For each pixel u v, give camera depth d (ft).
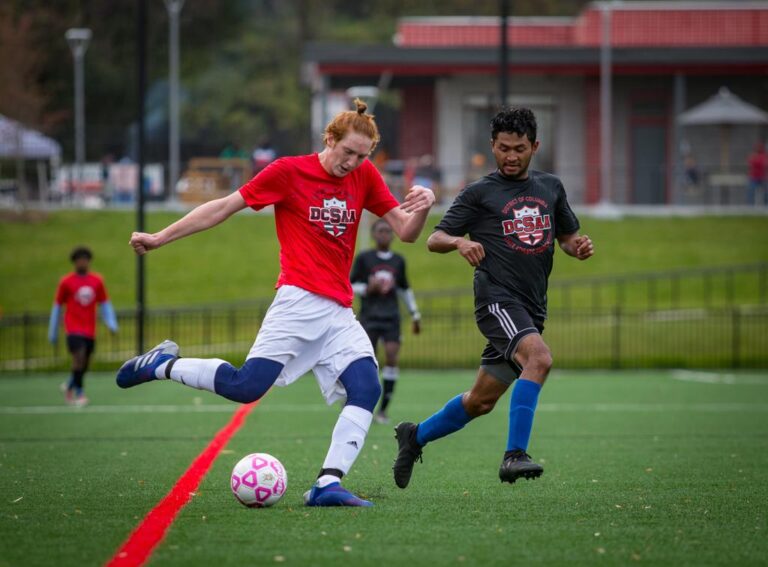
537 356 65.98
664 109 396.78
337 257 67.05
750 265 300.61
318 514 64.39
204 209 65.72
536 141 69.36
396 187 350.02
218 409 149.69
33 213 358.02
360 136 65.36
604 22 357.41
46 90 491.72
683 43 432.66
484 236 69.26
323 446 105.81
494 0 566.36
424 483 81.46
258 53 542.57
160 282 301.43
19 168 362.53
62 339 257.55
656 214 372.38
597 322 269.85
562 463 95.45
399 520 62.54
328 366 67.05
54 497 72.64
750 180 378.94
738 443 112.57
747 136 397.80
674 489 78.13
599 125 393.91
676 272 281.33
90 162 493.36
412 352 239.09
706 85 396.78
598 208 368.07
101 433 119.65
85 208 368.68
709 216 369.50
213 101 522.47
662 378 208.85
